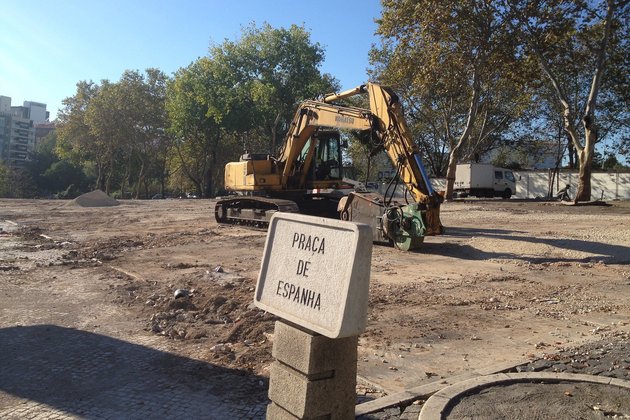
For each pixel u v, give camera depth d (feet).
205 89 198.59
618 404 15.31
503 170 160.86
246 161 67.87
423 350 21.89
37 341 22.88
